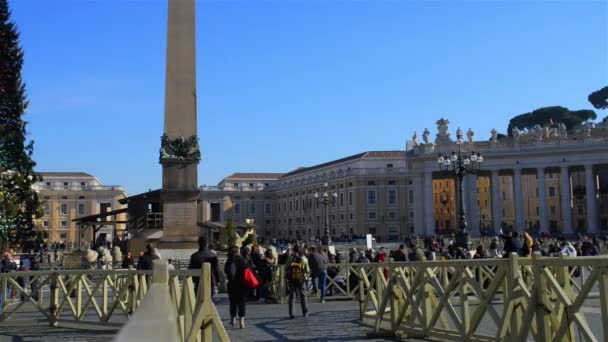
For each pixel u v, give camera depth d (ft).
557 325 20.67
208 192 411.13
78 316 36.04
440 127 296.51
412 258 57.98
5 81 97.50
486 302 23.82
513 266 22.50
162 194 74.02
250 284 35.58
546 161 275.18
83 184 336.08
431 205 294.25
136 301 33.99
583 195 314.76
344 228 339.77
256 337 31.45
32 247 99.60
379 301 32.89
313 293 58.90
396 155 346.74
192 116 74.84
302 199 386.52
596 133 276.41
